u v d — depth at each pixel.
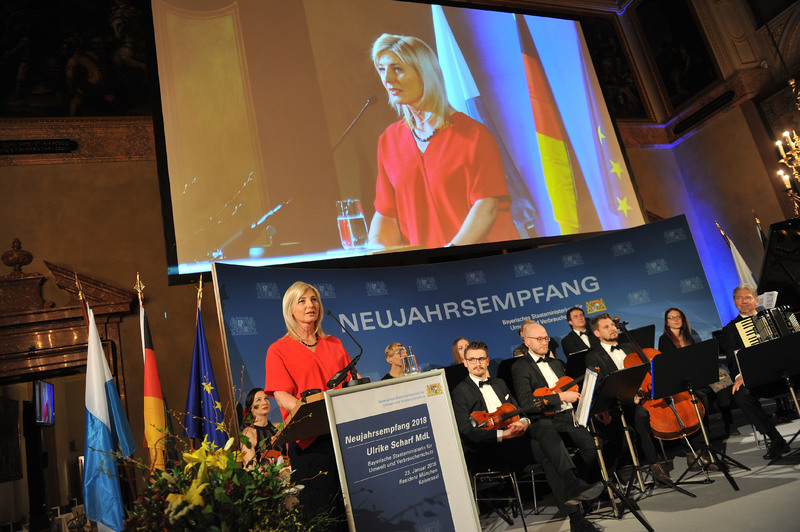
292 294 3.18
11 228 6.76
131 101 7.71
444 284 6.67
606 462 4.71
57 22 7.68
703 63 10.71
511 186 8.30
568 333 6.95
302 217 7.09
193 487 2.03
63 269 6.67
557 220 8.45
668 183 11.08
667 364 4.04
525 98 8.88
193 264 6.53
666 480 4.25
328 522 2.35
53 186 7.04
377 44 8.17
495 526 4.46
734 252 9.21
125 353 6.68
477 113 8.42
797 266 6.11
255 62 7.46
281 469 2.34
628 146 10.96
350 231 7.25
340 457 2.34
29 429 8.01
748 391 4.77
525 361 4.91
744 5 10.62
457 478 2.61
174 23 7.24
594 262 7.35
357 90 7.84
